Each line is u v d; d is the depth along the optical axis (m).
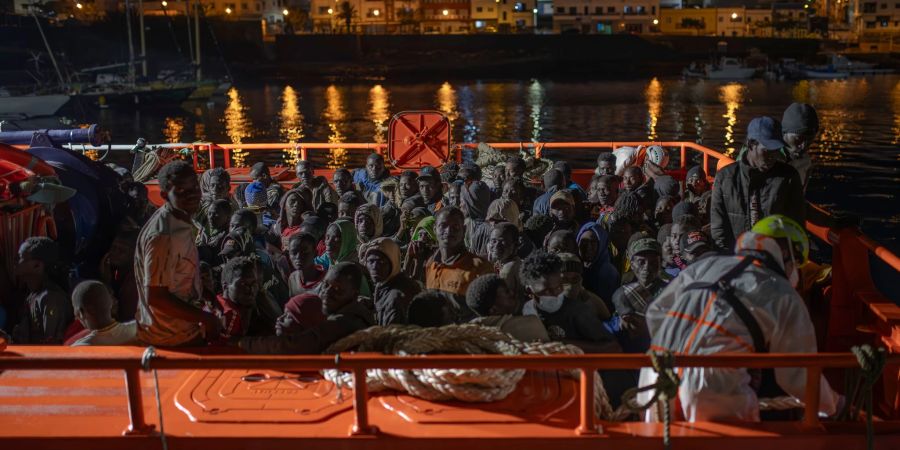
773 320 4.04
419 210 9.34
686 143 13.03
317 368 4.07
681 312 4.20
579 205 9.60
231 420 4.43
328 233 7.68
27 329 6.57
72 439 4.28
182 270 4.94
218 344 5.37
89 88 82.81
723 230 6.28
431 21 152.88
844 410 4.45
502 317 5.11
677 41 139.50
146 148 13.29
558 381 4.91
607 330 5.36
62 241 8.88
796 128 6.21
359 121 70.31
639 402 4.55
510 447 4.21
